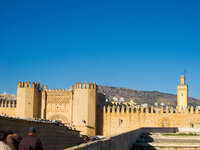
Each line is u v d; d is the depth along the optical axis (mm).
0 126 28203
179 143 30719
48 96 82188
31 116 79188
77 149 13398
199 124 74312
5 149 14312
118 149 22531
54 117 80688
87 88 79375
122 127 79562
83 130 77812
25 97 79812
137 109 79375
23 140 13578
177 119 75938
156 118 77438
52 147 38906
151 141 34156
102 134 80688
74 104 79562
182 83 116312
